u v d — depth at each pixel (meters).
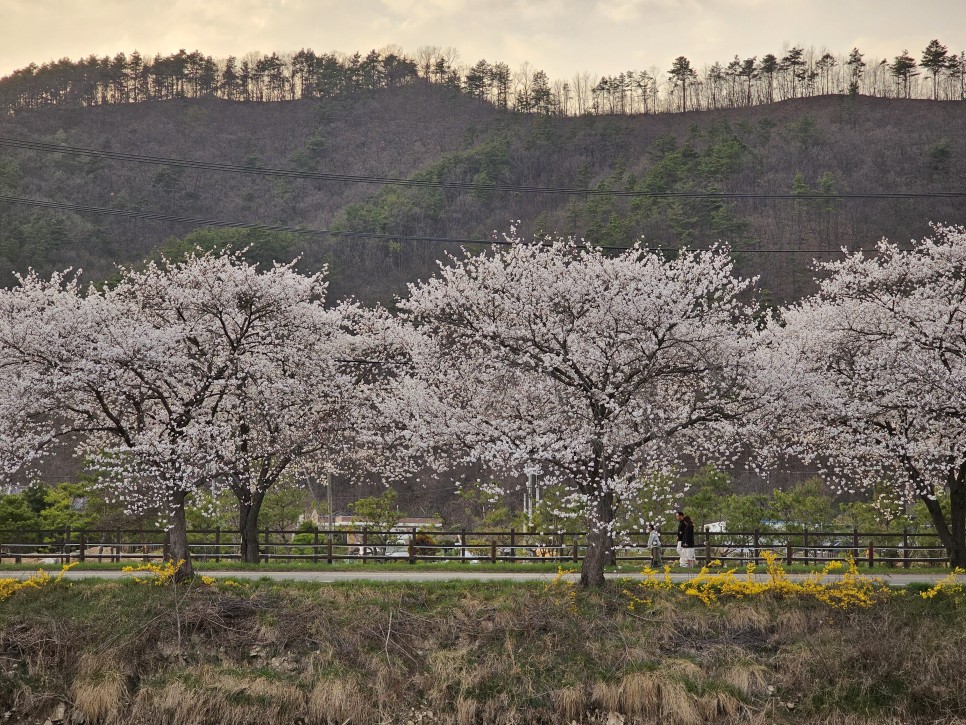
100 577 24.80
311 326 28.12
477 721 19.08
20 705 18.84
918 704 18.22
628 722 18.75
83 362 21.23
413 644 20.91
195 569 27.33
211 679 19.48
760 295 52.09
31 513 38.81
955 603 20.88
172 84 139.88
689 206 63.28
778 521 41.62
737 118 130.88
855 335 25.73
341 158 118.94
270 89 147.50
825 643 20.14
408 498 55.97
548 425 22.23
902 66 134.00
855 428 24.70
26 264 55.38
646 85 148.25
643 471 24.59
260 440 27.66
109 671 19.33
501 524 43.66
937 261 26.64
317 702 19.14
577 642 20.58
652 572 23.36
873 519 38.66
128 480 25.80
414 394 26.94
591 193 61.06
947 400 23.16
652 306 21.89
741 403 22.11
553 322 23.11
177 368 23.50
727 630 21.03
